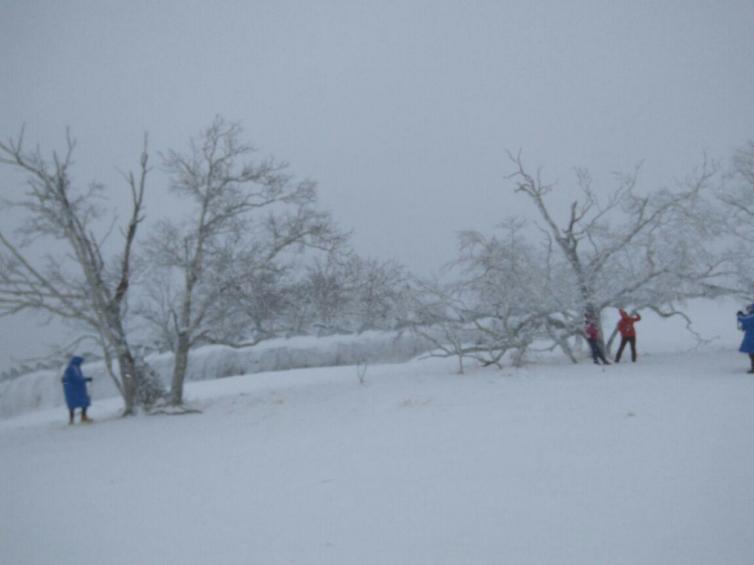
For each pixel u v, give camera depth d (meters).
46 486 8.92
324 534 5.65
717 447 7.46
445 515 5.87
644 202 20.84
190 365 33.19
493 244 21.84
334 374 25.39
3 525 6.88
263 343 34.03
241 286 19.03
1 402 29.70
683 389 12.65
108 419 17.81
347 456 9.09
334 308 20.45
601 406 11.38
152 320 19.67
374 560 4.93
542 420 10.50
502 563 4.66
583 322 21.23
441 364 25.05
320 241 20.25
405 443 9.67
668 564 4.40
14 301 17.88
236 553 5.35
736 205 22.55
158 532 6.16
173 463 9.93
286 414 14.91
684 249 20.72
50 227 18.11
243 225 19.77
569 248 21.77
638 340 28.22
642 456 7.35
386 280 21.83
